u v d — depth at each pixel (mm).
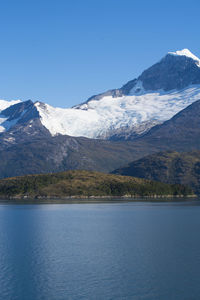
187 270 108188
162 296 88500
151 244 144000
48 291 91688
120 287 94375
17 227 191875
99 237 159750
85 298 87250
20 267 110812
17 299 86812
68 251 131375
